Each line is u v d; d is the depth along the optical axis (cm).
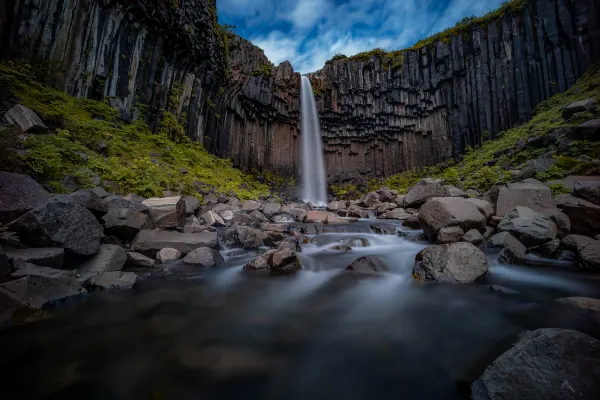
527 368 225
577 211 675
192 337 335
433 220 775
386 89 3167
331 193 3334
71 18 1162
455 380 253
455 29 2809
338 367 277
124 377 257
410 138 3231
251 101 2656
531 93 2297
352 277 586
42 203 507
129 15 1397
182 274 576
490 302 430
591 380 215
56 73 1112
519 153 1688
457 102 2789
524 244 673
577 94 1903
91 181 734
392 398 234
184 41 1702
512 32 2428
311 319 389
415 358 291
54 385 244
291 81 3059
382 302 450
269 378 261
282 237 906
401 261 657
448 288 494
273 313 409
